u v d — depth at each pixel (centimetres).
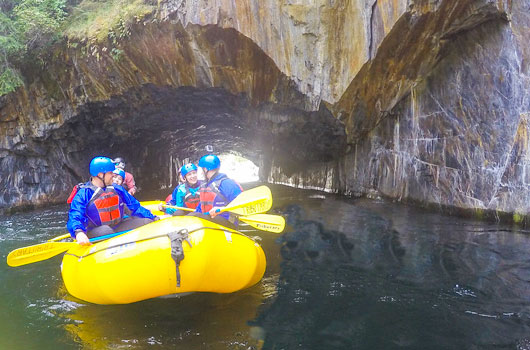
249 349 278
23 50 1028
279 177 1908
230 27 863
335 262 476
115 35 964
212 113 1370
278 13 837
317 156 1376
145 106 1192
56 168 1173
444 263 450
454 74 745
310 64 845
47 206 1102
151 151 1798
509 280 390
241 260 389
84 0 1085
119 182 583
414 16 710
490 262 446
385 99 880
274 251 537
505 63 639
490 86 671
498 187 662
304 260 489
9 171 1046
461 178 738
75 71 1060
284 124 1188
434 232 600
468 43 710
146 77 1021
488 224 645
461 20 683
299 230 666
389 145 959
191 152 2311
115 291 356
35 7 999
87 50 1009
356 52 803
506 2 620
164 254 354
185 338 297
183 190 504
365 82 846
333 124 1038
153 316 340
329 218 767
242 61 931
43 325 327
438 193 796
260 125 1259
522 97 612
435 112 798
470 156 716
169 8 891
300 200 1072
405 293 370
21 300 386
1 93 990
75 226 385
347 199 1045
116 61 1000
